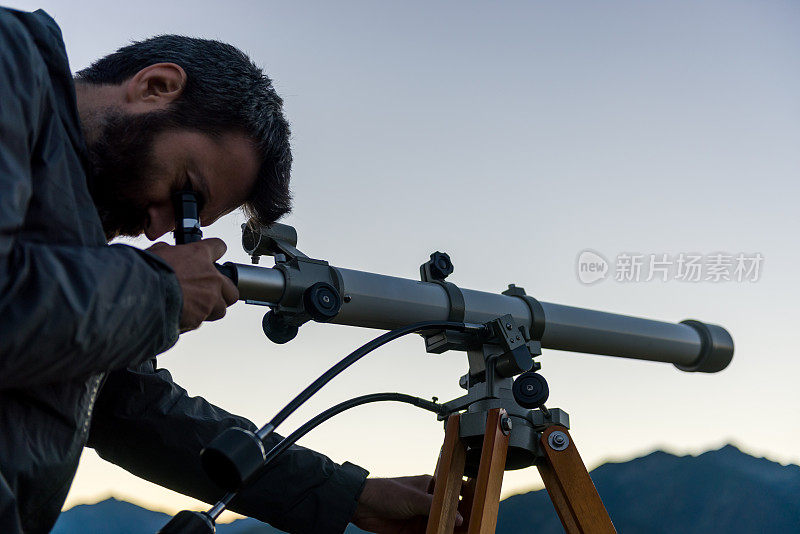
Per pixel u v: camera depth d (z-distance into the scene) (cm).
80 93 111
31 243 79
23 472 83
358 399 118
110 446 136
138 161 106
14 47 83
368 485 143
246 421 145
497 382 131
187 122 109
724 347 192
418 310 142
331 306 122
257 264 135
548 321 160
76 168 90
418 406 130
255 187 120
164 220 112
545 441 126
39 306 74
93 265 80
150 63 113
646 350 181
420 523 144
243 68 116
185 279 95
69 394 87
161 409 136
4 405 83
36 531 89
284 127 121
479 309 150
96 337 78
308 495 139
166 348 89
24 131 80
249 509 138
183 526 89
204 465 95
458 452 128
